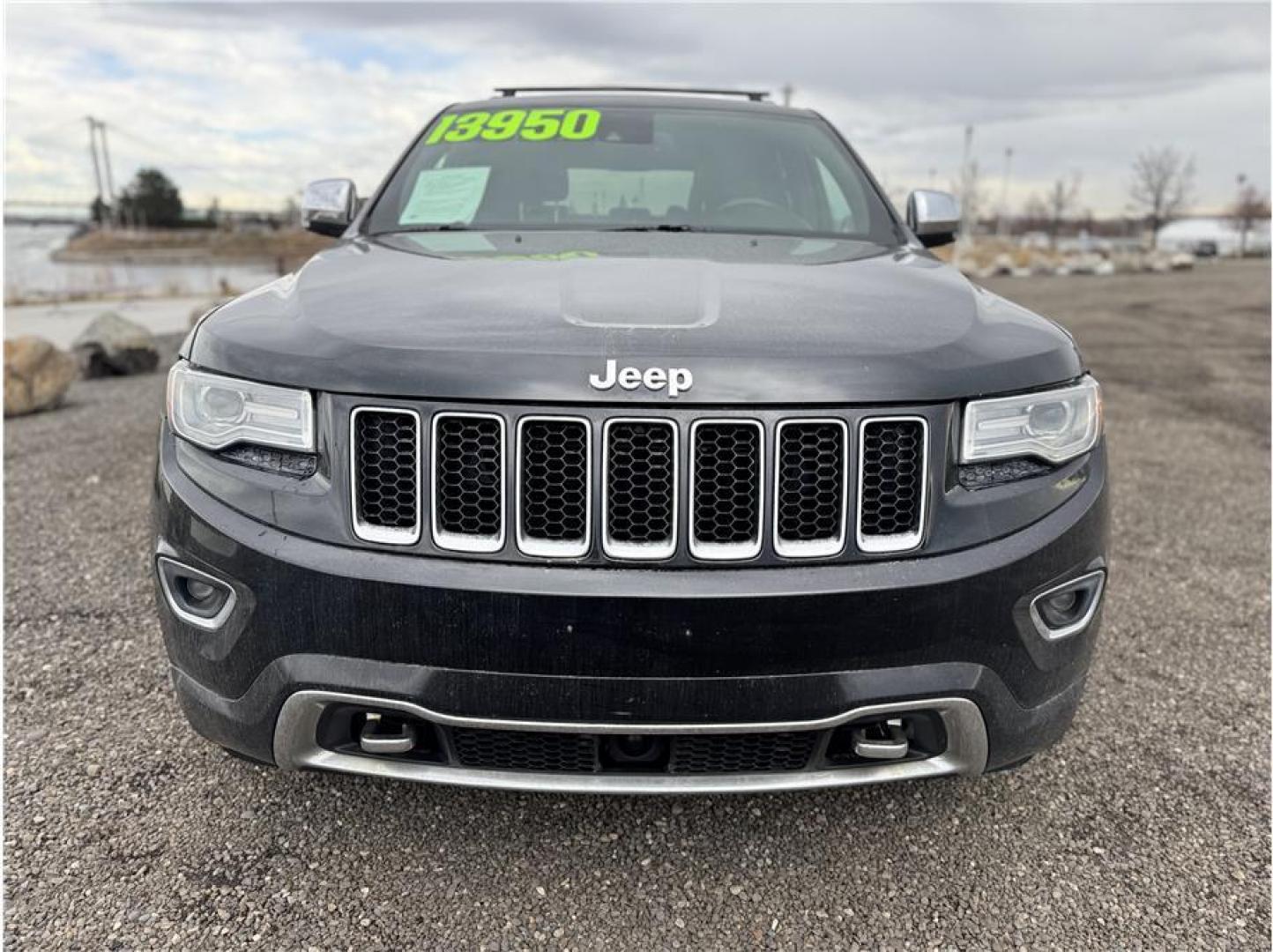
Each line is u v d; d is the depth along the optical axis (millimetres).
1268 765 2445
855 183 3141
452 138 3217
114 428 6227
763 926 1881
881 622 1688
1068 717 1925
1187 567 3857
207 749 2434
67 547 3863
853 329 1826
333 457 1721
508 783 1771
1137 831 2178
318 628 1705
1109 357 9859
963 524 1748
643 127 3211
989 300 2232
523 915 1894
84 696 2691
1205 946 1832
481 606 1652
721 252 2471
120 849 2055
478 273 2148
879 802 2277
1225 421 6727
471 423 1676
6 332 12711
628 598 1641
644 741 1778
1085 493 1878
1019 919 1901
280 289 2199
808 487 1701
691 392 1646
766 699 1687
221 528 1754
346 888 1954
